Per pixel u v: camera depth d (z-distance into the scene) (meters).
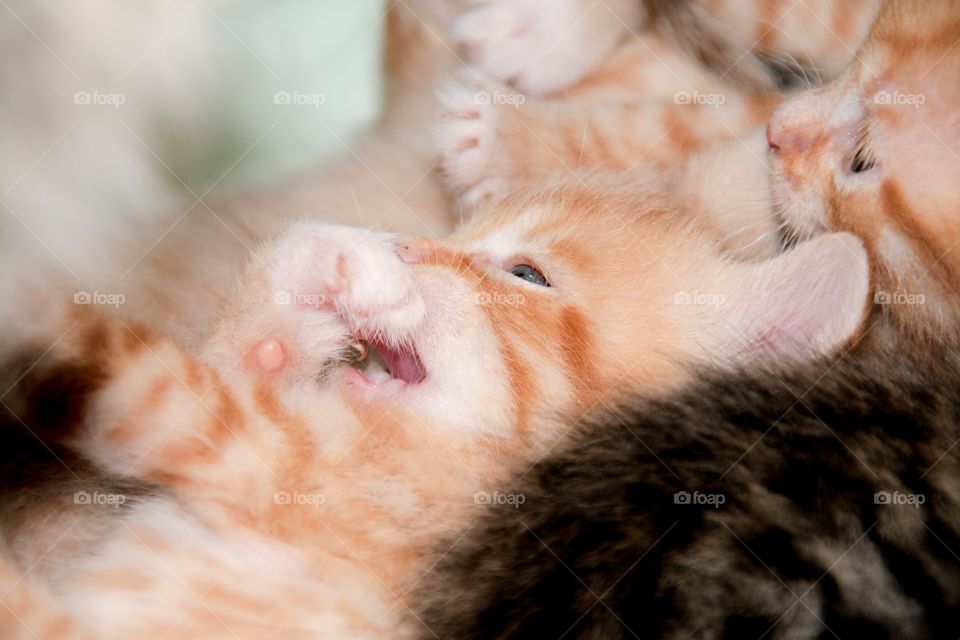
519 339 0.35
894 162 0.37
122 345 0.34
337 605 0.34
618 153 0.40
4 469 0.34
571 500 0.34
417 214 0.39
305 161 0.39
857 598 0.32
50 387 0.34
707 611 0.32
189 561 0.34
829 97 0.38
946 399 0.35
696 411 0.34
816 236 0.37
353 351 0.35
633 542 0.33
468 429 0.35
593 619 0.33
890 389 0.35
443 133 0.40
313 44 0.40
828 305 0.35
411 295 0.35
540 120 0.40
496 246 0.37
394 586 0.34
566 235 0.37
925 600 0.32
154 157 0.38
